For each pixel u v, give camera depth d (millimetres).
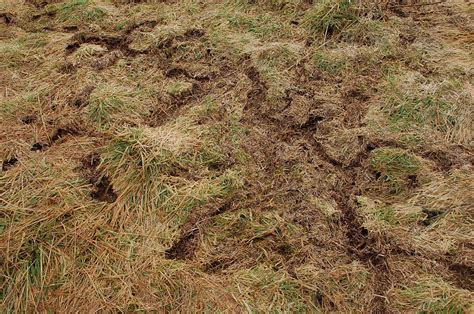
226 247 2428
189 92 3338
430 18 3773
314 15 3738
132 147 2812
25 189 2641
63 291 2260
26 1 4469
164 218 2543
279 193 2641
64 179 2709
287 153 2871
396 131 2926
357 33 3615
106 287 2268
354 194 2645
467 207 2461
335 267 2312
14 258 2344
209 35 3771
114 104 3170
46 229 2461
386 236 2396
